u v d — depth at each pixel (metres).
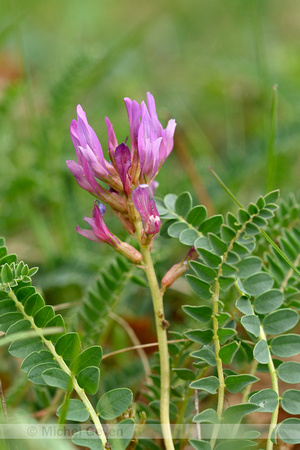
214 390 0.32
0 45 0.55
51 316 0.32
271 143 0.43
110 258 0.43
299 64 0.70
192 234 0.34
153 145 0.32
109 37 0.90
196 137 0.65
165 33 0.95
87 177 0.32
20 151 0.53
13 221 0.50
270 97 0.64
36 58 0.84
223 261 0.33
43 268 0.47
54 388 0.37
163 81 0.80
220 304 0.33
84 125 0.32
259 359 0.32
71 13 0.95
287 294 0.35
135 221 0.33
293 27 0.96
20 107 0.62
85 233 0.33
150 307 0.44
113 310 0.40
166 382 0.33
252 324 0.33
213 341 0.34
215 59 0.77
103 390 0.38
